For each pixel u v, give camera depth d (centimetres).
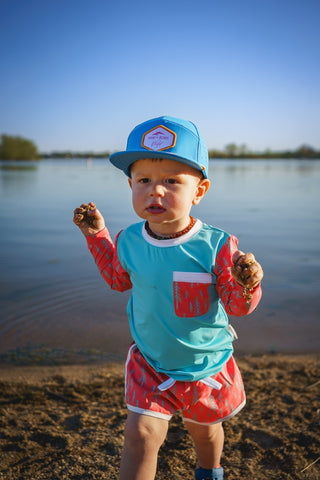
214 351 181
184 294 173
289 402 289
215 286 176
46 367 354
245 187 2270
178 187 172
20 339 410
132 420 169
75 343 404
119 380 329
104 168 5341
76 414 276
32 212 1282
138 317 184
